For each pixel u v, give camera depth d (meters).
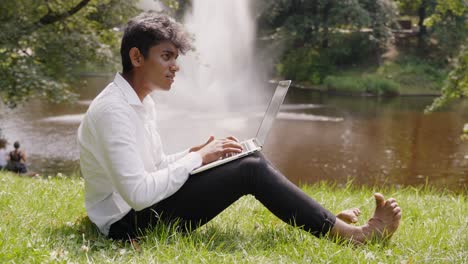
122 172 2.86
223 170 3.03
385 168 18.78
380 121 28.50
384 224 3.15
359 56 48.53
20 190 4.82
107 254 2.86
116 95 2.97
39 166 16.95
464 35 46.34
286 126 25.88
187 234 3.07
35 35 15.22
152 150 3.24
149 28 2.96
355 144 22.36
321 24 47.44
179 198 3.03
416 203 5.33
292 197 3.04
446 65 46.66
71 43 16.14
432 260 2.92
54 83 14.97
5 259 2.61
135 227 3.09
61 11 16.66
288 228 3.26
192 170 3.01
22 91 14.45
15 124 24.03
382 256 2.94
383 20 47.47
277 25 50.81
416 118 29.83
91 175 3.09
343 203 4.80
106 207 3.14
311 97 39.38
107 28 17.89
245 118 26.64
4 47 14.72
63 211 3.87
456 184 16.84
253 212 4.09
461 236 3.44
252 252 2.97
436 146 22.50
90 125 2.95
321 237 3.07
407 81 43.94
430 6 48.41
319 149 21.20
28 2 15.98
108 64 16.69
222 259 2.79
